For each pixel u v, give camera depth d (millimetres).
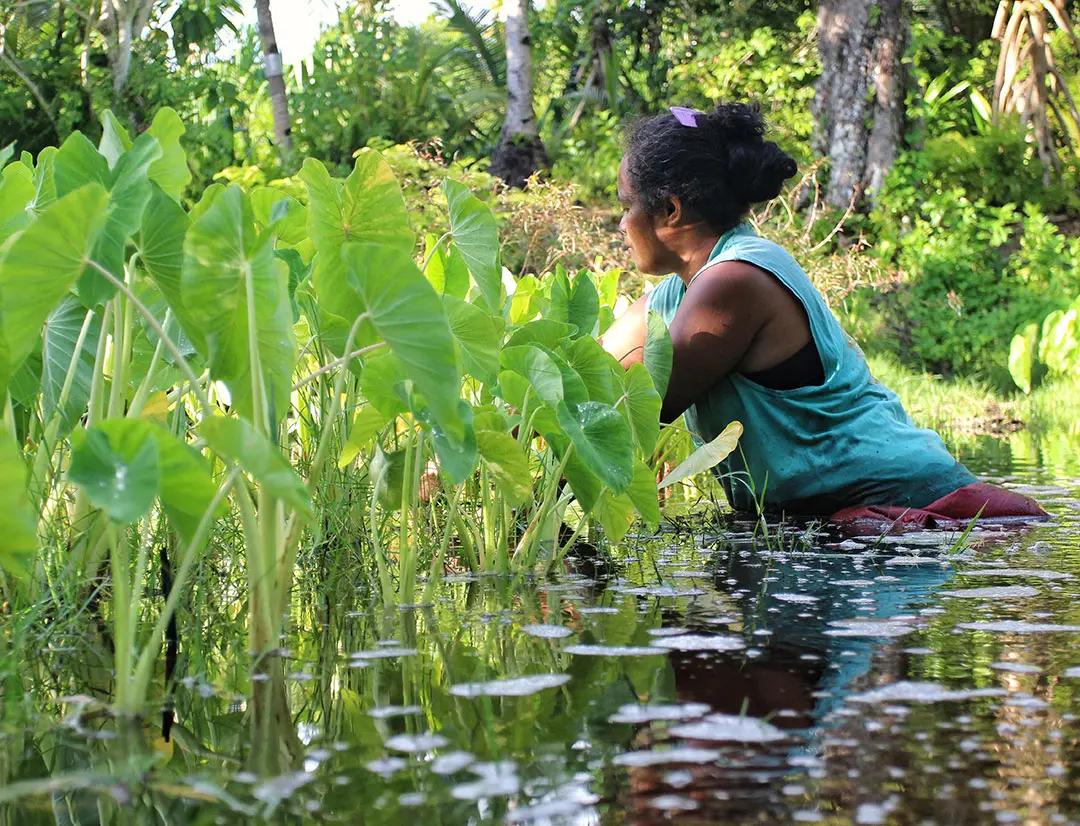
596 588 1689
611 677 1130
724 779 834
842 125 11008
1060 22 12172
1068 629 1309
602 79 13156
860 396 2496
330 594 1700
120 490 1028
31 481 1534
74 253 1193
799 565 1854
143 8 10422
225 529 1755
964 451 4562
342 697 1090
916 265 10445
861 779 828
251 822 771
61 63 10086
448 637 1357
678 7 13289
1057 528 2238
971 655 1188
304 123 11805
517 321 2328
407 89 12328
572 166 11969
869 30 10945
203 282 1267
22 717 1043
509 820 767
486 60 13781
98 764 899
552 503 1971
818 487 2453
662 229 2482
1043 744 898
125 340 1506
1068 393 7504
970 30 14445
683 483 3008
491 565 1907
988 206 11430
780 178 2434
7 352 1193
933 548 2016
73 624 1423
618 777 842
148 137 1451
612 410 1734
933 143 11328
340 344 1697
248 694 1111
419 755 906
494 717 1006
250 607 1292
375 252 1278
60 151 1446
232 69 13805
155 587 1699
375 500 1643
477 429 1748
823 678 1106
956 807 772
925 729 943
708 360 2379
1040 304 9891
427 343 1271
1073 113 12195
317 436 1896
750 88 12664
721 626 1368
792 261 2457
